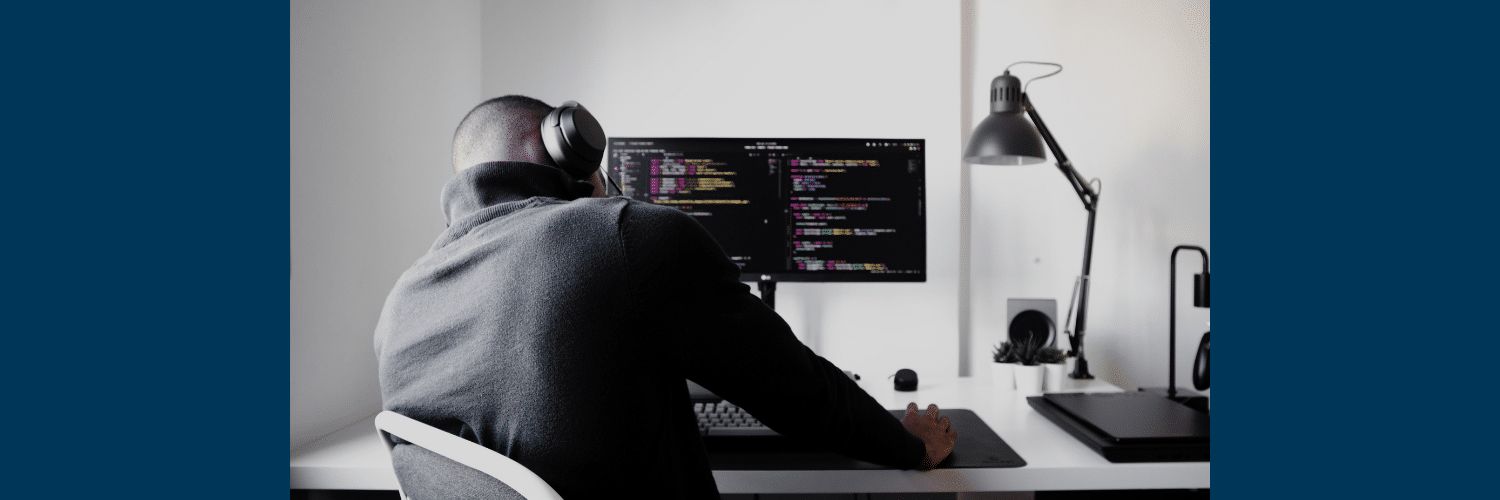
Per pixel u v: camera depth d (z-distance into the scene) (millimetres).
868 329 1694
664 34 1698
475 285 643
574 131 766
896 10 1694
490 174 720
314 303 1053
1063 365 1414
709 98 1693
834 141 1515
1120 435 920
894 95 1689
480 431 633
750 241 1508
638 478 632
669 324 626
